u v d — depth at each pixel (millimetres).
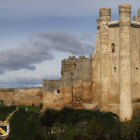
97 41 84500
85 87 86688
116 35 79312
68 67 91312
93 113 79875
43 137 75188
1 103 94438
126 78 77125
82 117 79125
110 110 79625
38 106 93688
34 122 81750
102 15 81062
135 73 81188
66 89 86125
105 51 80500
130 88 77500
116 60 79312
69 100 86312
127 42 77250
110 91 80312
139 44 81875
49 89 87312
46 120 80750
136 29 81000
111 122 75125
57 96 86625
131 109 77250
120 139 70500
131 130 70875
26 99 94812
